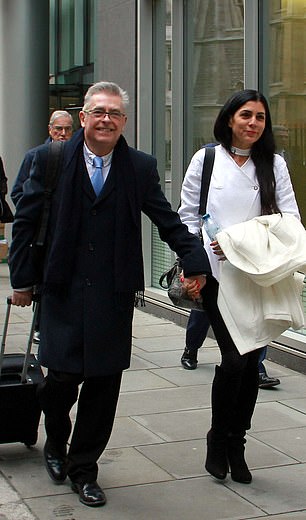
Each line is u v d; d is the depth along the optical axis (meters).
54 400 4.05
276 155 4.19
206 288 4.09
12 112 13.56
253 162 4.14
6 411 4.53
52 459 4.25
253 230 3.93
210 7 8.32
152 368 6.71
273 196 4.08
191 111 8.76
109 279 3.88
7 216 8.79
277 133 7.33
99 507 3.94
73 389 4.05
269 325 3.99
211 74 8.36
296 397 5.88
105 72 10.20
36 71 13.52
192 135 8.77
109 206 3.86
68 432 4.22
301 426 5.22
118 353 3.91
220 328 4.03
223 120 4.13
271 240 3.92
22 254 3.92
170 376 6.45
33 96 13.53
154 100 9.46
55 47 14.55
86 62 13.23
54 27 14.61
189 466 4.49
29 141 13.56
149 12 9.33
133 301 3.96
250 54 7.58
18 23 13.38
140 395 5.91
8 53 13.48
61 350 3.88
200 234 4.18
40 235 3.87
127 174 3.87
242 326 3.95
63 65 14.23
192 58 8.70
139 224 3.92
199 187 4.18
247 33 7.58
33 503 3.98
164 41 9.20
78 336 3.86
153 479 4.30
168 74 9.12
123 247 3.85
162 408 5.59
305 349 6.56
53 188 3.86
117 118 3.81
